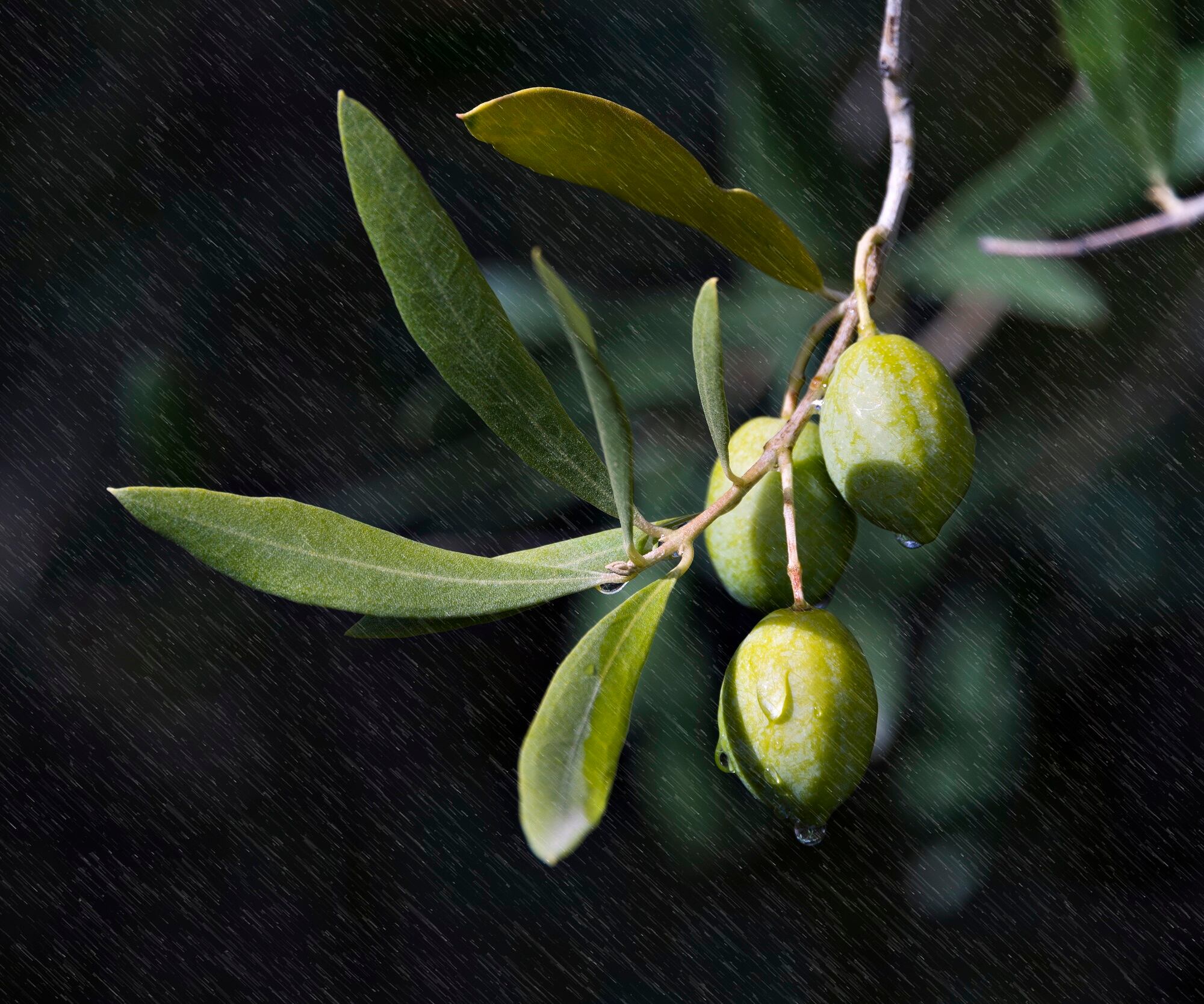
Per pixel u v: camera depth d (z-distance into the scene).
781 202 0.75
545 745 0.53
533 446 0.55
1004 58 0.77
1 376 0.92
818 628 0.56
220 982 1.21
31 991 1.20
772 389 0.77
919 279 0.73
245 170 0.89
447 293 0.54
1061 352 0.80
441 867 1.17
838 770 0.56
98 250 0.88
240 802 1.17
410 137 0.86
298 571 0.55
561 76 0.83
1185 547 0.82
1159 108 0.63
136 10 0.87
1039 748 1.00
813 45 0.74
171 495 0.54
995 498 0.80
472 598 0.55
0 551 0.98
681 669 0.79
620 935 1.14
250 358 0.90
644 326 0.79
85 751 1.14
